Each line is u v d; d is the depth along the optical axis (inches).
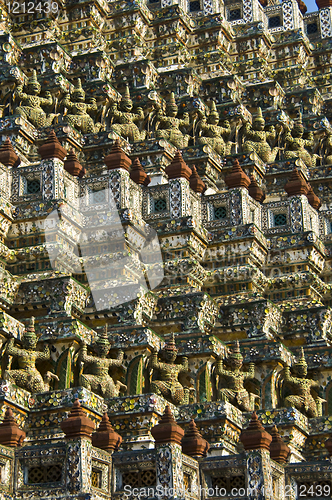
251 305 1232.8
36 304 1092.5
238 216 1379.2
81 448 818.8
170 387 1056.2
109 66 1603.1
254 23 1959.9
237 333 1231.5
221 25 1881.2
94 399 978.1
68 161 1262.3
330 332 1286.9
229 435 1031.0
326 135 1839.3
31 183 1233.4
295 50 2041.1
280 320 1282.0
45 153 1221.7
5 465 827.4
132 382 1075.9
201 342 1126.4
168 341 1117.1
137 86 1614.2
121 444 979.9
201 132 1625.2
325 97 2071.9
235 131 1675.7
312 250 1429.6
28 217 1197.7
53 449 828.0
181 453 861.2
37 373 986.1
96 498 814.5
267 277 1434.5
